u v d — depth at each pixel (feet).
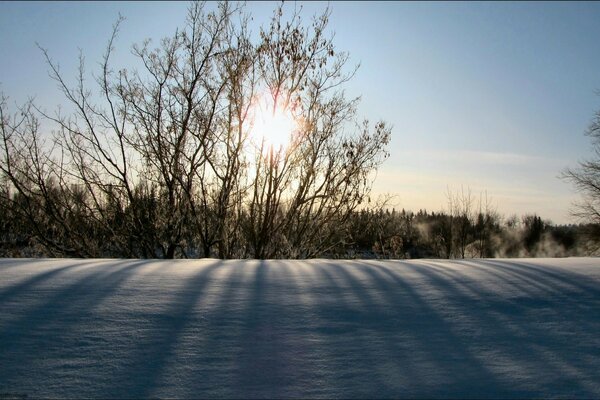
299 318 14.47
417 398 10.33
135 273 18.98
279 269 20.61
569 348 13.01
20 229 47.80
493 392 10.63
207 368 11.42
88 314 14.26
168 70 45.50
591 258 25.40
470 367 11.78
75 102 45.44
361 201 45.57
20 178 46.91
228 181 45.01
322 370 11.44
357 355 12.25
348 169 45.37
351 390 10.59
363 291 17.21
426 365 11.82
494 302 16.44
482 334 13.79
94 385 10.63
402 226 51.31
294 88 45.09
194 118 45.52
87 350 12.16
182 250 46.39
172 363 11.62
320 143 45.29
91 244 47.32
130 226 46.68
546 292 17.60
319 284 17.95
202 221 45.75
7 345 12.28
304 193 45.34
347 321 14.39
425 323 14.46
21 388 10.45
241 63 44.68
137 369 11.33
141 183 46.62
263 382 10.86
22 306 14.74
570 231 112.98
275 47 44.75
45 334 12.93
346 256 47.16
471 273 20.27
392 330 13.87
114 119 45.78
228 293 16.51
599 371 11.71
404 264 22.54
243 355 12.09
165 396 10.25
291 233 46.16
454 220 82.58
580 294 17.42
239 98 44.93
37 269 19.38
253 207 44.73
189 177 45.03
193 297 15.97
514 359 12.28
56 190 47.39
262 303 15.61
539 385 10.96
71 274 18.52
